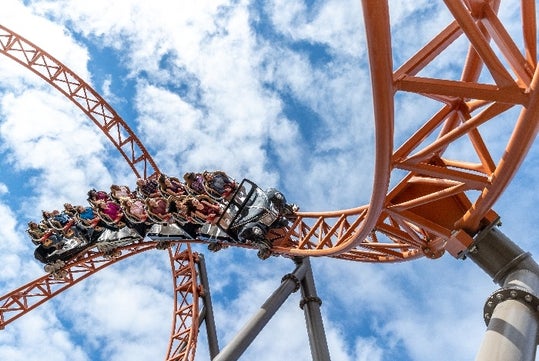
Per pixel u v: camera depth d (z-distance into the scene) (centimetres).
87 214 2330
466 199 1414
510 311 1029
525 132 1038
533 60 1030
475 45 938
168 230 2156
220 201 1947
